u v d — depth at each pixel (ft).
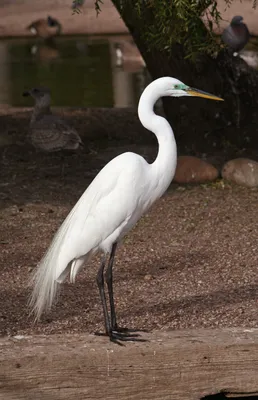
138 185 25.88
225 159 52.19
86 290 32.96
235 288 32.50
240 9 102.58
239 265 35.37
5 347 24.04
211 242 38.83
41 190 47.62
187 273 34.63
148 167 26.32
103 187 25.95
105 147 56.34
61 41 111.65
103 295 25.81
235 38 62.80
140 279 34.12
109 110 65.51
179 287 32.91
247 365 24.16
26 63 94.53
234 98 53.52
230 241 38.83
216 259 36.32
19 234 40.70
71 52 101.65
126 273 35.01
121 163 25.99
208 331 25.41
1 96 74.79
